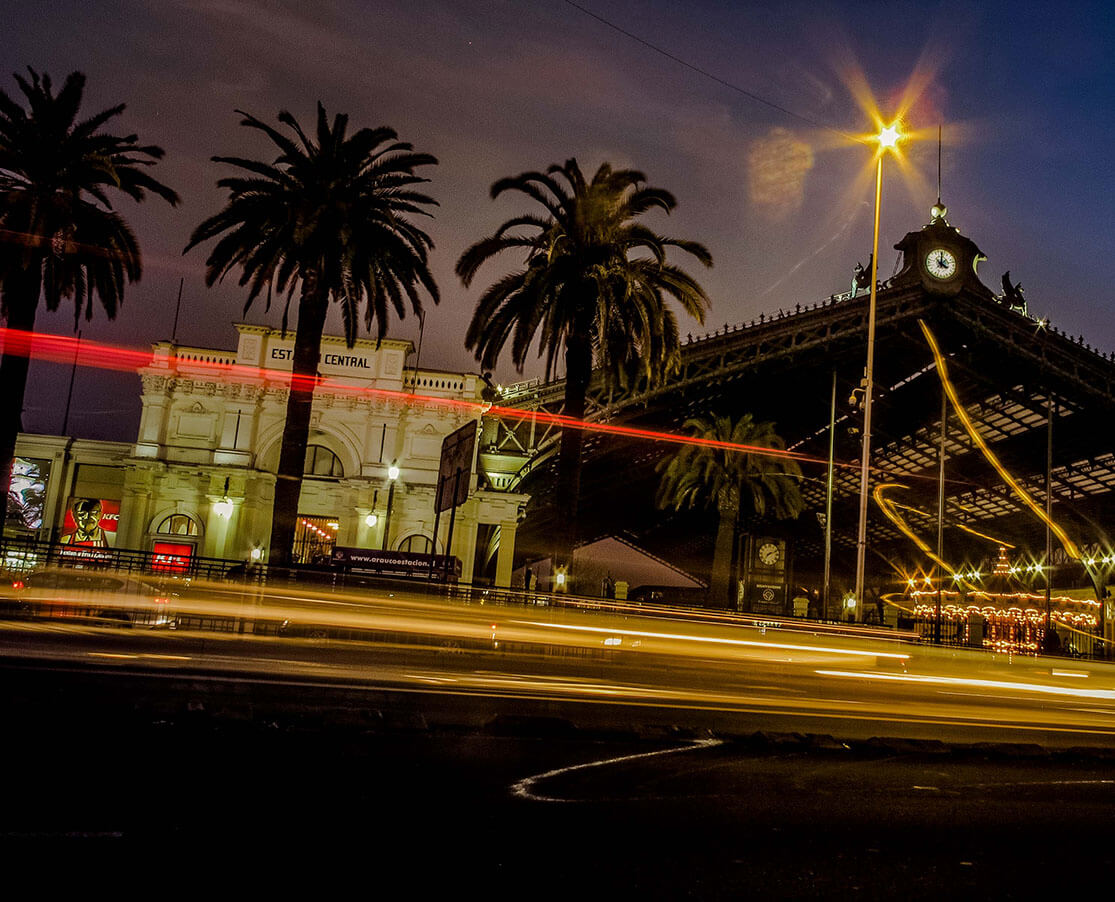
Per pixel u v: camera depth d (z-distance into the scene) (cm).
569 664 2039
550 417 4975
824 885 501
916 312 5391
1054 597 7000
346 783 657
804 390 6275
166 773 645
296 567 2638
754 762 877
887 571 10131
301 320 2723
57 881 424
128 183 3052
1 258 2847
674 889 473
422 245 3027
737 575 6538
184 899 412
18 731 742
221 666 1358
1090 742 1323
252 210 2767
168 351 4888
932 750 1031
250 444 4859
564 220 2856
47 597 2317
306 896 425
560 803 647
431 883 455
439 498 3184
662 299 3003
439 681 1413
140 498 4769
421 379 5016
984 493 7812
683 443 5444
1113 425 5984
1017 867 568
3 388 2809
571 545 2753
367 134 2800
